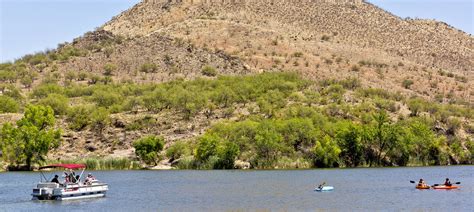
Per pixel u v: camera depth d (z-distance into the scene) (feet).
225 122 602.85
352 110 635.25
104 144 571.69
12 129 496.23
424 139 558.56
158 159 526.57
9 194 340.59
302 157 521.65
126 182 398.62
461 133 613.52
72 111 620.08
